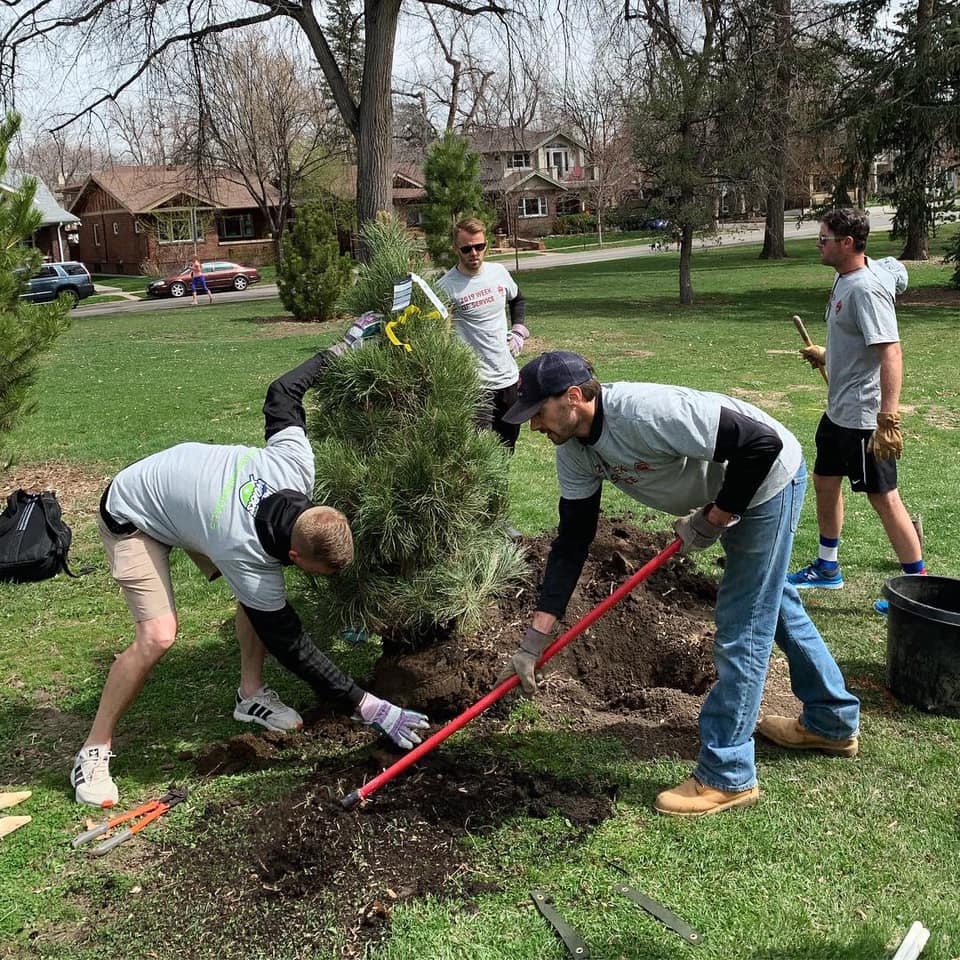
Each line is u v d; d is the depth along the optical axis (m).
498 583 3.92
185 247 44.84
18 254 6.99
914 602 3.67
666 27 17.12
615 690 4.03
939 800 3.15
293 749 3.62
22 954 2.64
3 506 7.00
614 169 49.22
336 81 16.25
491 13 17.03
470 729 3.68
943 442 8.11
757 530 2.94
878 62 19.75
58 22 15.38
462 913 2.69
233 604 5.11
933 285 22.73
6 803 3.33
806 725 3.45
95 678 4.32
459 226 5.56
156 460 3.36
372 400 3.87
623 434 2.80
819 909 2.67
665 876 2.83
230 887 2.86
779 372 11.91
